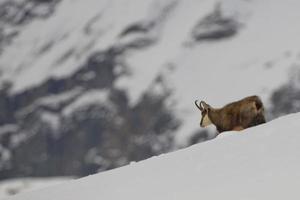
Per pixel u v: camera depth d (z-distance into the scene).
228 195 42.06
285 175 42.66
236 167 48.09
